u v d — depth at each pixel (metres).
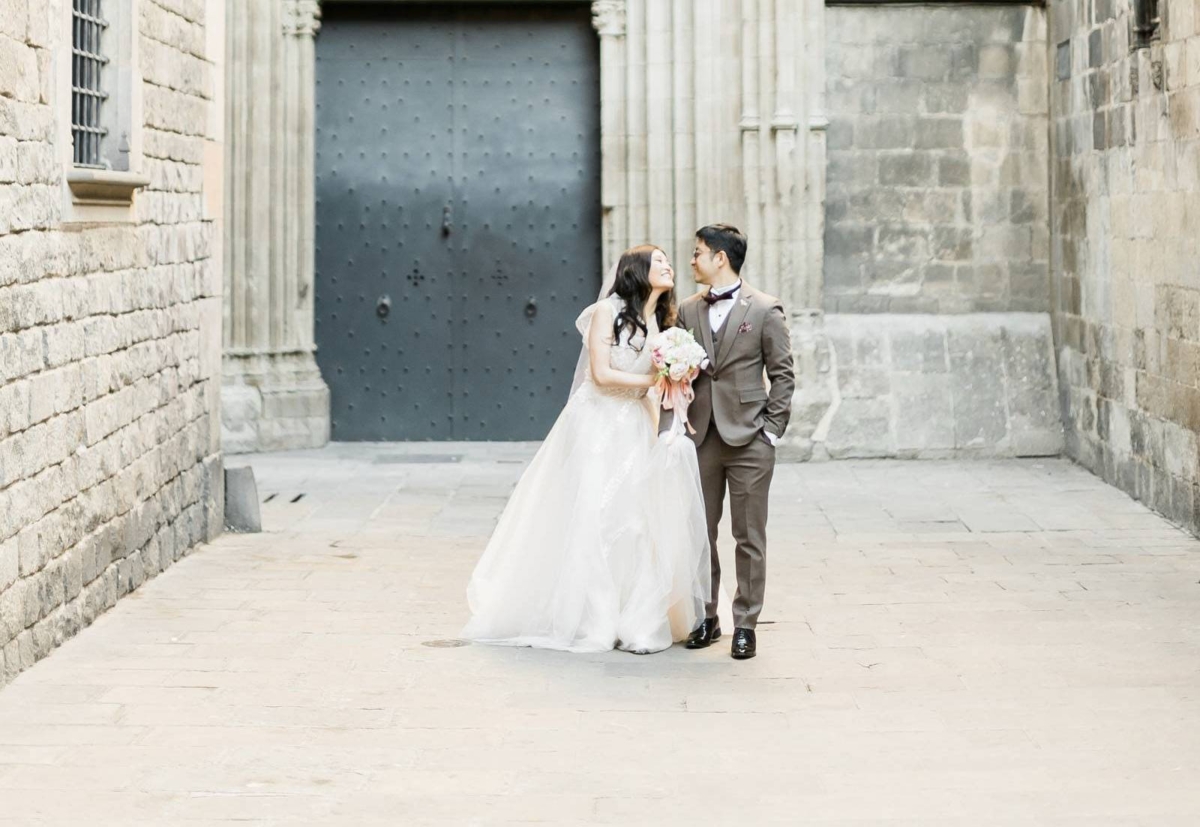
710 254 6.52
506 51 13.55
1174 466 9.82
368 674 6.19
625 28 13.13
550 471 6.82
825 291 13.14
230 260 12.98
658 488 6.63
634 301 6.72
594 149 13.59
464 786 4.81
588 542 6.66
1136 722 5.51
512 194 13.62
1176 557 8.67
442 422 13.75
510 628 6.76
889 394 12.85
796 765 5.03
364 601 7.57
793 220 12.77
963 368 12.94
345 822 4.48
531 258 13.66
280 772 4.94
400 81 13.55
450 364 13.71
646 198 13.16
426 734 5.38
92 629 6.91
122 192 7.19
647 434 6.79
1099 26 11.48
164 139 8.21
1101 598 7.59
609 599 6.65
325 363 13.69
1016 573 8.23
